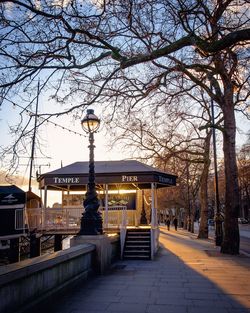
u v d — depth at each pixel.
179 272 13.45
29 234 24.95
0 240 30.56
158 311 7.82
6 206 31.98
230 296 9.37
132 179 22.28
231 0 7.97
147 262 16.75
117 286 10.56
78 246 11.23
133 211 27.62
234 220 20.44
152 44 8.98
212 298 9.12
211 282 11.38
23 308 6.66
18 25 7.20
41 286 7.66
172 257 18.84
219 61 11.78
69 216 24.84
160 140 32.41
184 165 48.81
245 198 98.19
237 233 20.39
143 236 19.86
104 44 7.98
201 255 19.70
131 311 7.79
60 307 8.07
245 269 14.30
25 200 32.84
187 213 63.97
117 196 28.39
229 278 12.16
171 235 43.56
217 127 20.72
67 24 7.40
